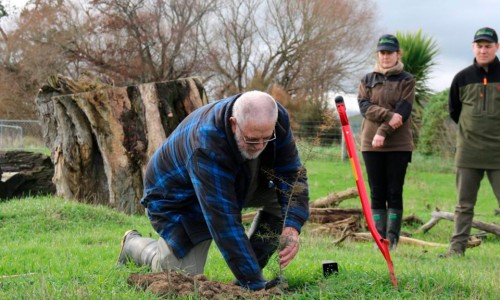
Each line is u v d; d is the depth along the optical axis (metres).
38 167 10.45
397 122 6.99
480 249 7.76
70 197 9.40
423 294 4.33
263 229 4.91
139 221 8.62
